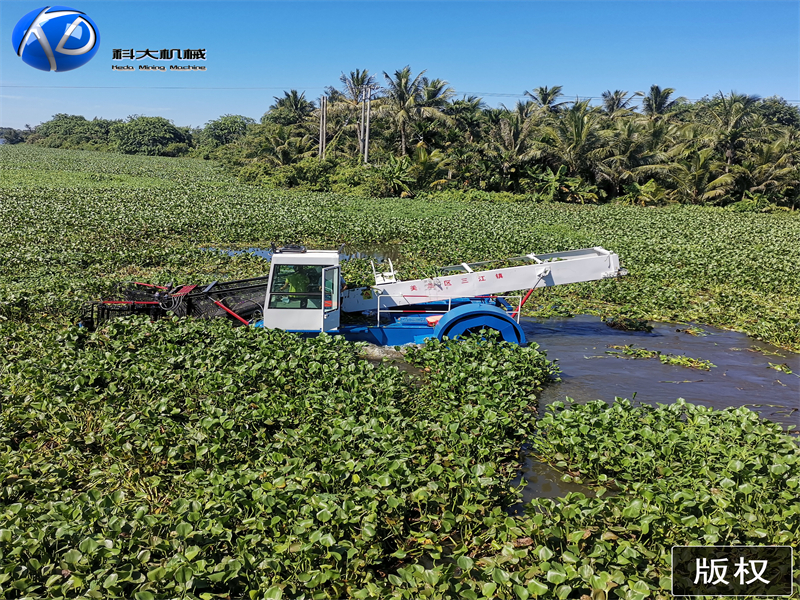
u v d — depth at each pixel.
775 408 9.80
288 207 33.00
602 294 17.25
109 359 9.27
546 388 10.54
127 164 69.31
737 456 7.04
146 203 32.25
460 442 7.25
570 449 7.53
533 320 15.26
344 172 46.81
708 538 5.50
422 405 8.87
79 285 14.33
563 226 29.94
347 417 7.84
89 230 23.48
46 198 32.72
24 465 6.88
